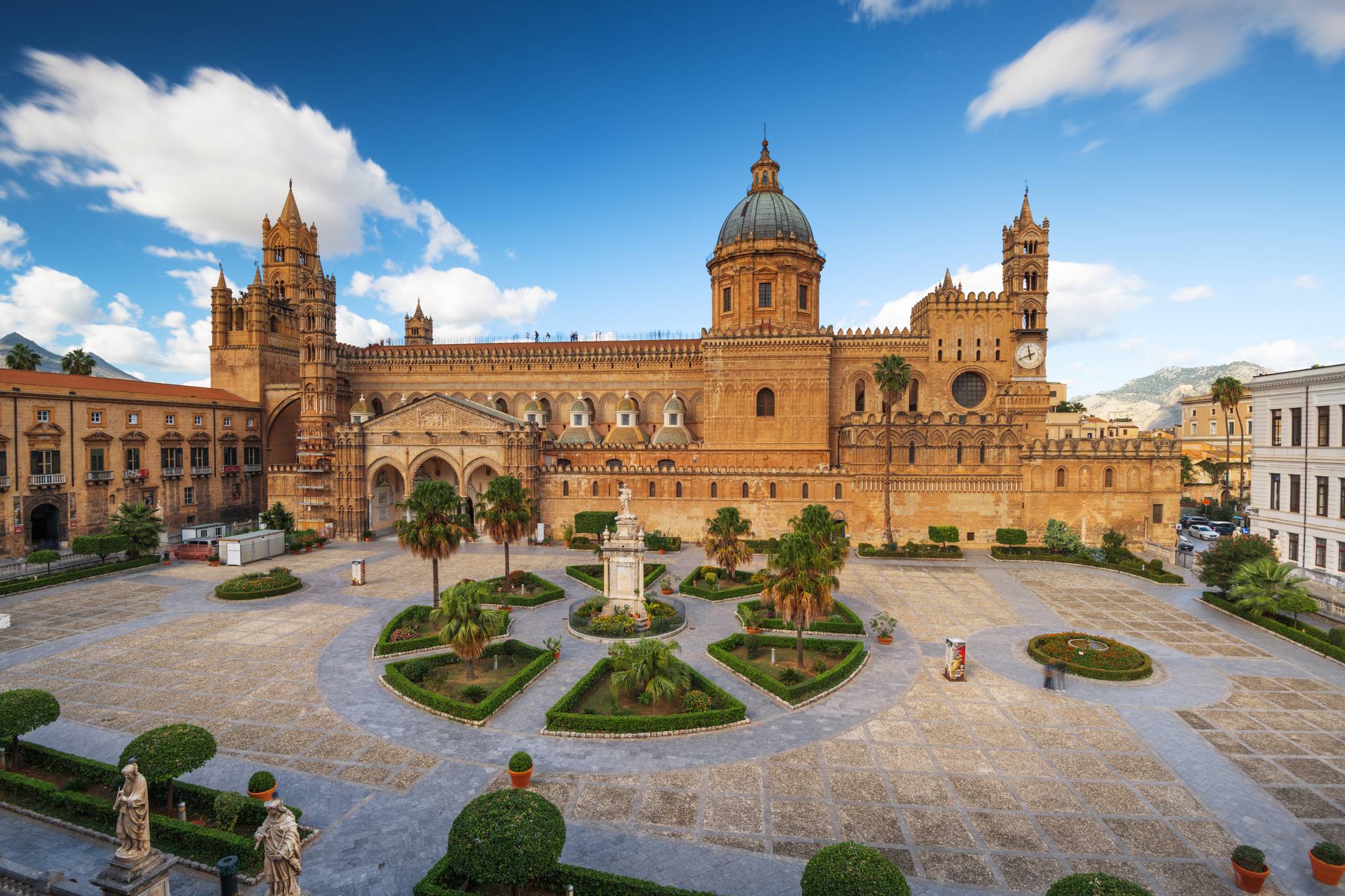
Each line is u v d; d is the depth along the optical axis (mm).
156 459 78875
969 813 22938
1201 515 99375
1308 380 51250
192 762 21531
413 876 19672
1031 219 83375
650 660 30766
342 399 95562
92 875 19344
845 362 86312
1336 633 38500
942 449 74688
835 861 16031
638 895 17828
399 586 55906
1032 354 83812
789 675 33875
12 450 64875
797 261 90500
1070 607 49156
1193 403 132250
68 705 31516
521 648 37875
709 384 85125
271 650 39562
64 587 55031
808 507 48438
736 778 25281
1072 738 28469
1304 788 24500
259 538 66938
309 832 21391
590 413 91062
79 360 92500
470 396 96062
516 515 51625
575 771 25703
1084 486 72250
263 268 103625
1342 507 48438
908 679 34938
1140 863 20375
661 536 71875
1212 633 42594
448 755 27047
